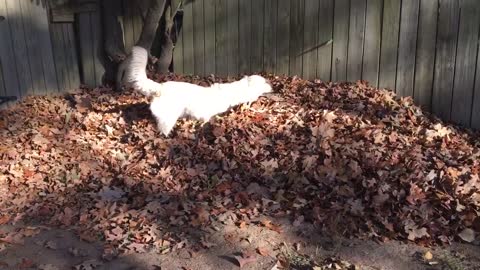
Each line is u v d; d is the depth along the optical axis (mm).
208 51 4758
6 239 2775
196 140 3711
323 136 3555
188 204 3047
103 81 4926
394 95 4238
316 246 2709
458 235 2750
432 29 4039
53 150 3695
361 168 3221
